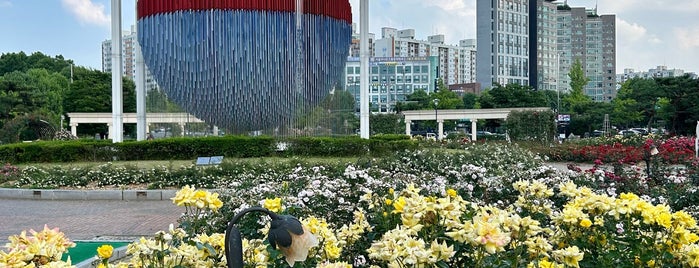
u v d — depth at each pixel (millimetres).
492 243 3084
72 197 13438
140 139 22312
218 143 20094
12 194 13656
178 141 20078
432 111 47281
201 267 3561
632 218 4082
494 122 62438
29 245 3191
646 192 8930
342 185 6992
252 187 7738
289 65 19656
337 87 23062
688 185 8742
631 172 10688
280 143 20391
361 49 22641
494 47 103250
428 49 131250
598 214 4160
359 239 4914
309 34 20125
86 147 20156
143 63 22281
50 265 3086
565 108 69625
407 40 127812
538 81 108625
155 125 25453
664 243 3883
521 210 5000
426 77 106938
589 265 4008
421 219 3590
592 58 117188
